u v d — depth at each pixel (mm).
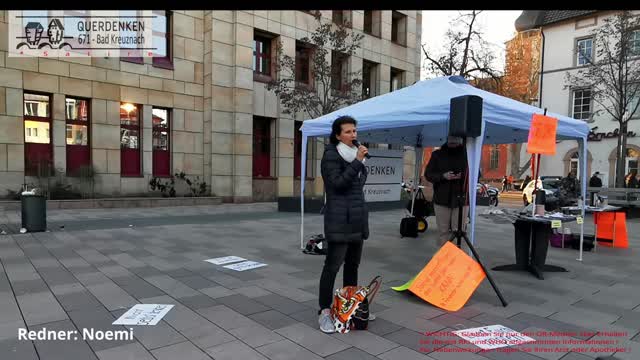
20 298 4285
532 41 28344
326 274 3504
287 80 14430
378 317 3879
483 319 3867
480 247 7504
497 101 5316
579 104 26094
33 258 6090
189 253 6578
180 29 15453
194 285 4812
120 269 5512
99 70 13750
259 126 17359
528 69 27906
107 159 13961
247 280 5043
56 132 13039
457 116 4332
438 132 8609
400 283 5059
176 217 11250
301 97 14516
